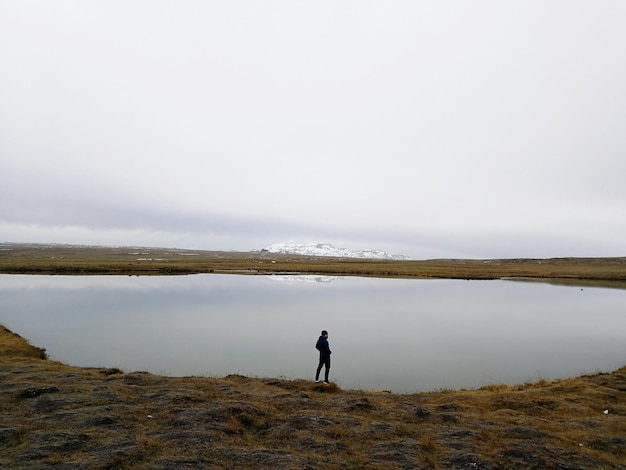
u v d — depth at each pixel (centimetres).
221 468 1198
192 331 4044
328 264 17788
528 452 1390
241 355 3216
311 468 1219
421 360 3147
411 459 1308
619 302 6638
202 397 1842
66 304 5516
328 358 2334
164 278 9656
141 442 1331
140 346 3419
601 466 1316
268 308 5534
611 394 2131
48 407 1633
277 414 1706
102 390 1888
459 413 1814
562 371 2894
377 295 7294
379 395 2112
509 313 5431
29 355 2983
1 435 1344
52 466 1148
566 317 5162
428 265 18900
